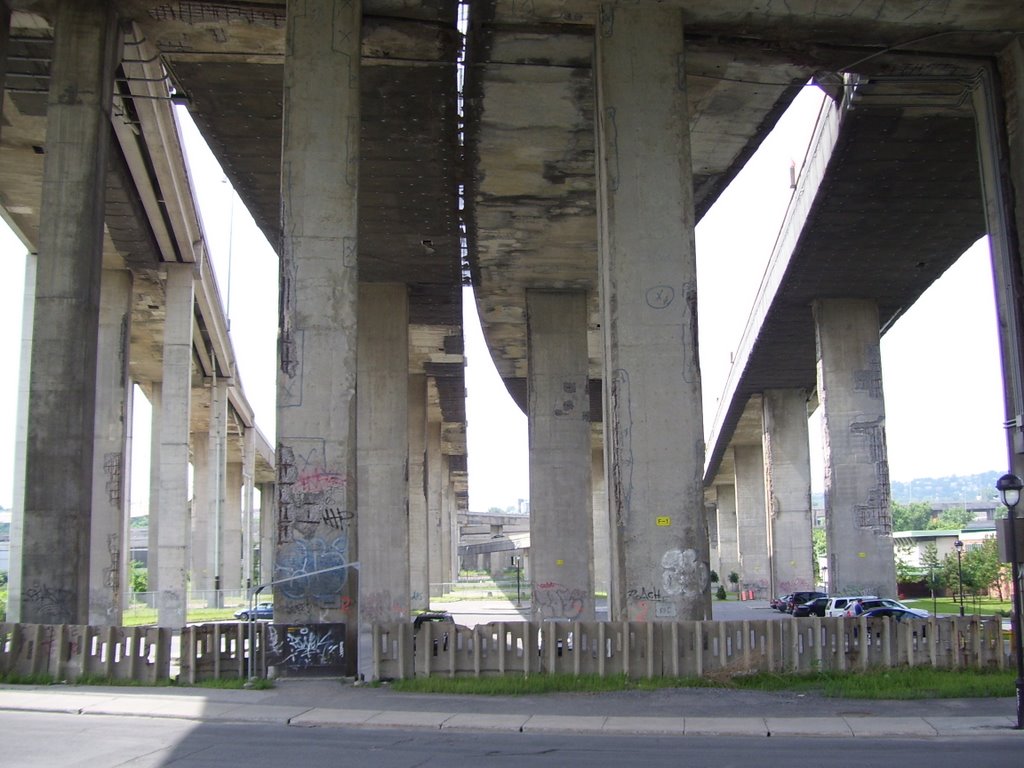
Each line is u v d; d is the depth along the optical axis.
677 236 21.05
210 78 26.09
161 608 46.91
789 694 16.83
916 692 16.64
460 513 159.00
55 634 18.80
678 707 15.60
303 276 20.38
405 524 38.59
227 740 12.55
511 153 29.73
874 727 13.87
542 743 12.70
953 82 26.48
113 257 43.03
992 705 15.84
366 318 39.91
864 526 42.19
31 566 21.23
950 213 34.94
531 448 39.41
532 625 18.58
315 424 19.97
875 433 42.81
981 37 24.30
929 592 71.50
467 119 27.86
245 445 87.19
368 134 28.67
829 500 42.91
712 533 120.06
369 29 23.55
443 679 18.05
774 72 25.66
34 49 25.98
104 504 41.94
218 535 70.19
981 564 67.38
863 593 41.81
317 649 18.98
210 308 57.22
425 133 28.62
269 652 18.98
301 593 19.44
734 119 28.47
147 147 34.31
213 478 69.94
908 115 28.56
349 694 17.03
